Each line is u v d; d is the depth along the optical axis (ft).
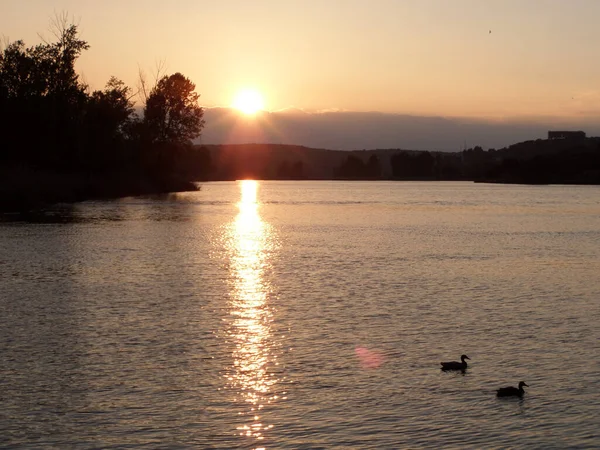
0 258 152.05
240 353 80.59
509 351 81.71
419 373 73.97
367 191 602.03
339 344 84.28
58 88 362.94
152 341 85.20
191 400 66.39
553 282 126.93
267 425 61.21
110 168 410.11
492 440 58.44
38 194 313.53
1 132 349.00
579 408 64.75
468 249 176.04
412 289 119.03
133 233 205.98
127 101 415.44
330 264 147.84
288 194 520.42
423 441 58.29
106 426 60.80
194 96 438.81
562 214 307.17
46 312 99.86
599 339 86.79
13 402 65.67
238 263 148.36
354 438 58.80
